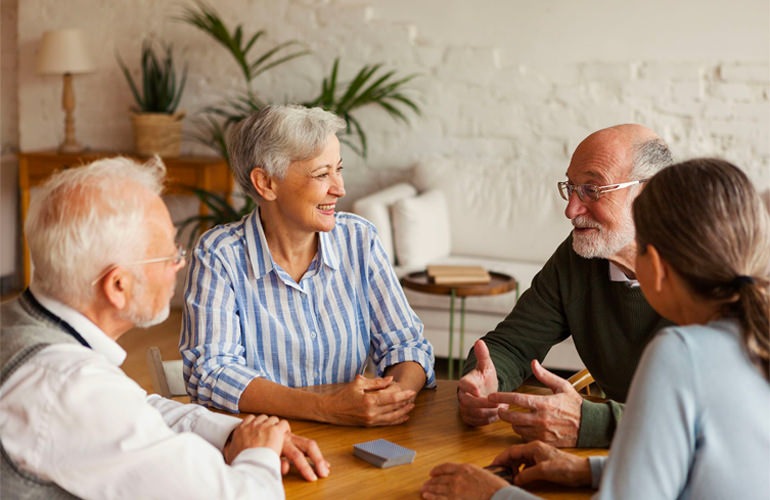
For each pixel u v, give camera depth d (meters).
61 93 6.29
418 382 2.13
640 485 1.22
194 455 1.38
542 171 5.26
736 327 1.26
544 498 1.54
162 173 1.51
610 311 2.17
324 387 2.07
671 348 1.25
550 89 5.50
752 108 5.16
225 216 5.44
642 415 1.24
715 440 1.22
